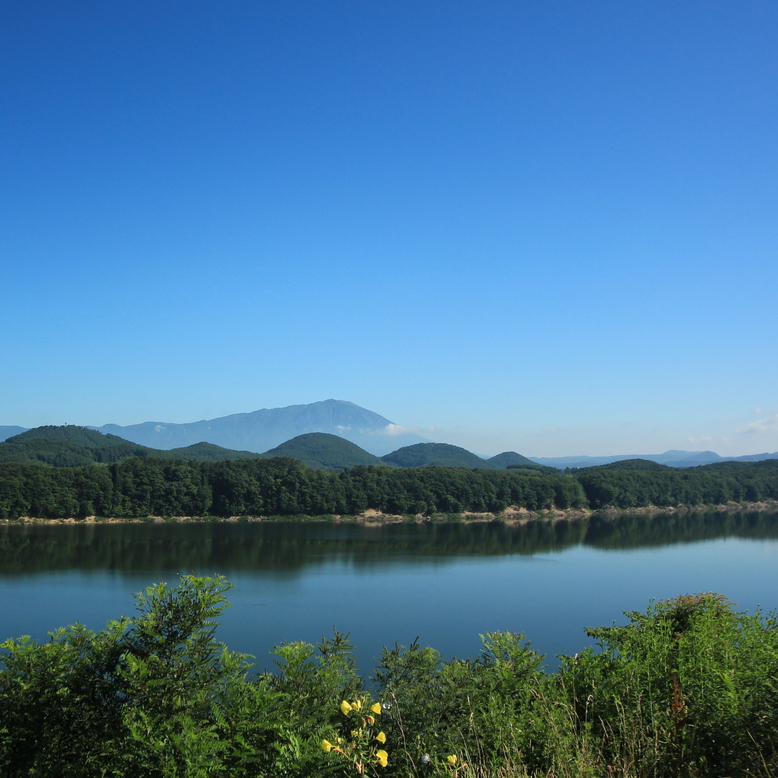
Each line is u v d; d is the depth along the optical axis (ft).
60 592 204.95
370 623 175.83
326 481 458.50
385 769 17.80
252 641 153.38
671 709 18.98
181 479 426.92
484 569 263.49
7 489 376.89
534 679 23.38
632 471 597.52
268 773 15.19
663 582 237.66
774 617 25.41
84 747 17.17
